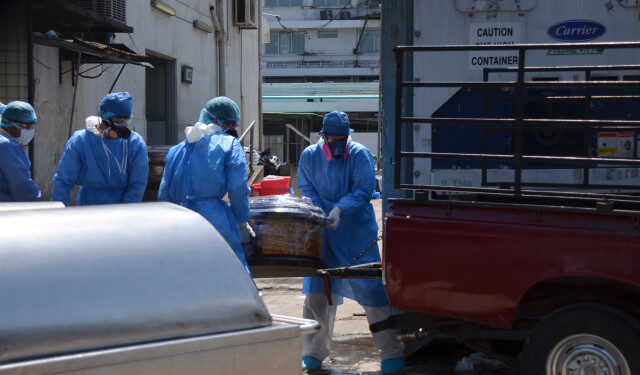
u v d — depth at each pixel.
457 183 5.34
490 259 4.05
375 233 5.50
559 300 4.13
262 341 2.57
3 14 9.89
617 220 3.81
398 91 4.29
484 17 5.25
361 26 69.00
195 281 2.55
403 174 5.41
